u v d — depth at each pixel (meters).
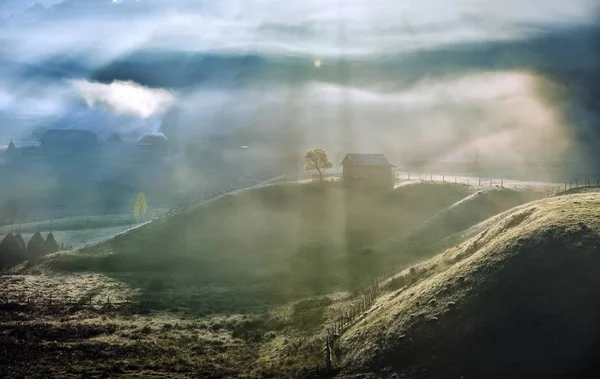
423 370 44.38
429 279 59.25
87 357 55.28
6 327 64.25
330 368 48.47
